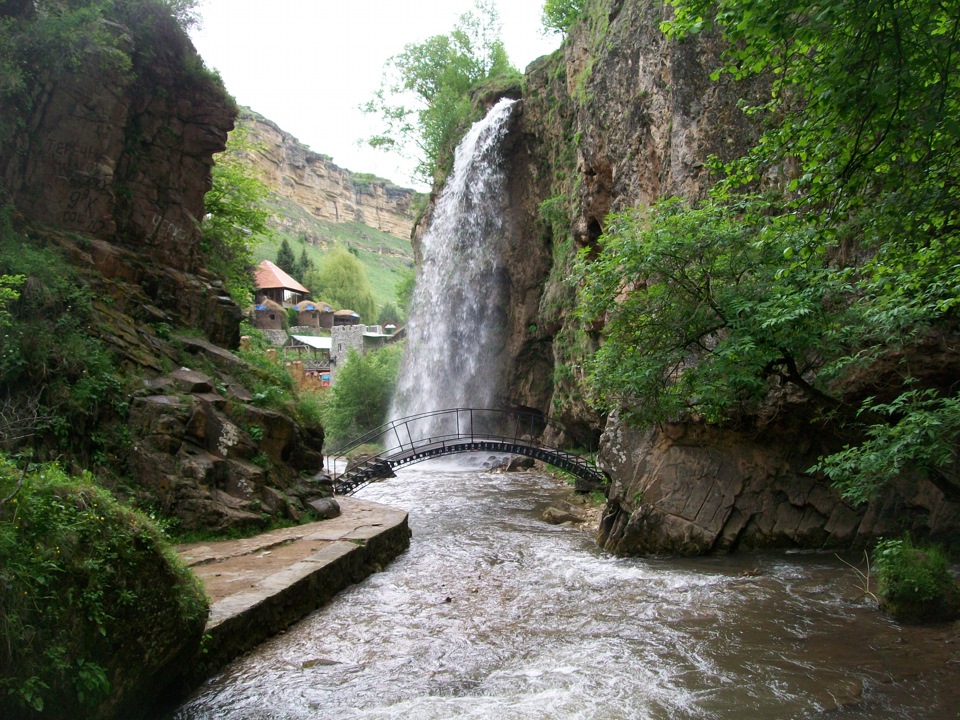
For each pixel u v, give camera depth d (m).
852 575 11.04
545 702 6.73
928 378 10.95
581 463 21.97
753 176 8.97
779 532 12.86
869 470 7.47
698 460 13.52
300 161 161.62
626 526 13.61
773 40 6.20
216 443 13.15
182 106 17.36
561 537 15.77
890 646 8.00
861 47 5.72
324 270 101.44
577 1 30.36
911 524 12.05
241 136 28.03
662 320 10.39
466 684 7.32
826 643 8.23
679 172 15.13
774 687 6.98
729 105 14.51
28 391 11.12
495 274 34.66
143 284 15.55
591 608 10.09
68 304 12.76
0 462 5.69
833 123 6.49
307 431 16.00
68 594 5.12
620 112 19.98
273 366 18.06
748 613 9.53
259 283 77.12
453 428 35.69
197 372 14.38
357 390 42.44
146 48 16.25
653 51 17.22
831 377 9.32
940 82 5.59
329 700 6.85
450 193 38.22
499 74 43.09
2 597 4.67
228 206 25.92
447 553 14.06
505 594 10.98
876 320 7.75
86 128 14.68
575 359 24.73
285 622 9.05
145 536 6.08
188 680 6.95
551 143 30.22
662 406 10.81
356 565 11.62
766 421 12.71
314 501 14.60
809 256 8.05
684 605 10.05
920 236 7.34
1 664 4.58
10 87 13.18
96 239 14.81
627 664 7.75
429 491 23.91
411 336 41.03
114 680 5.49
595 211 22.67
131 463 11.90
